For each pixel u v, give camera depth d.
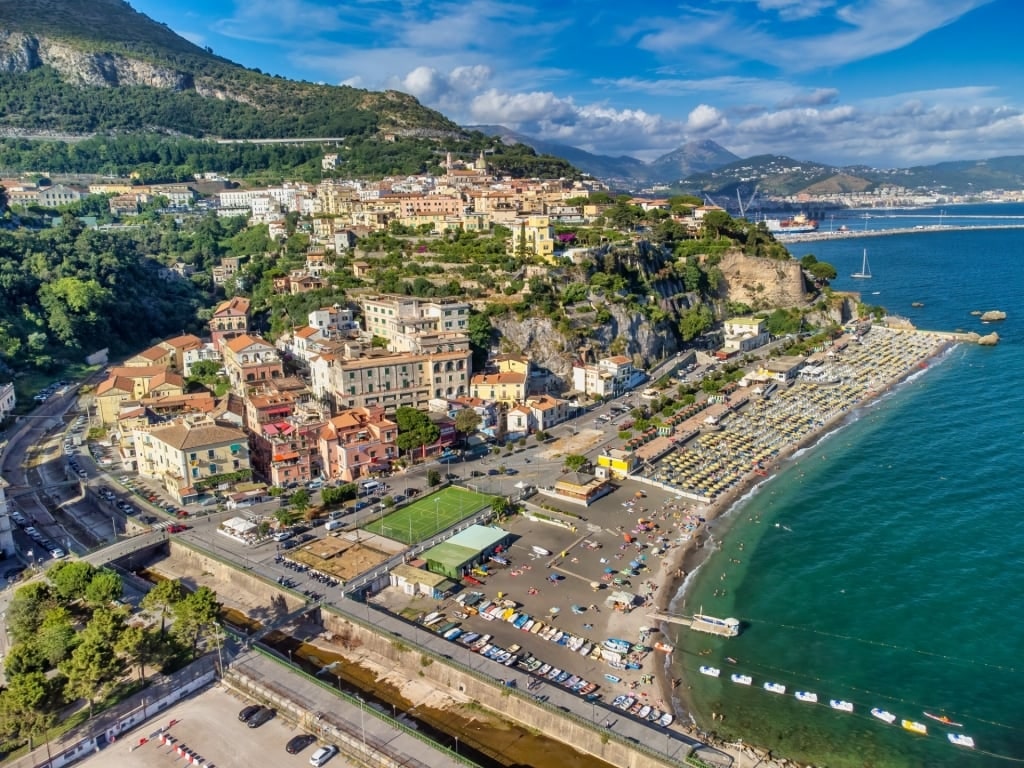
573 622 128.62
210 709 108.38
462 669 113.06
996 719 106.88
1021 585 138.88
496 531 157.25
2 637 125.50
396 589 140.38
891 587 139.62
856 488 182.25
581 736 101.69
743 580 143.12
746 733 104.12
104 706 106.88
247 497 173.25
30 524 166.25
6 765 95.19
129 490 179.38
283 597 135.88
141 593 140.25
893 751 101.06
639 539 158.62
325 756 97.81
